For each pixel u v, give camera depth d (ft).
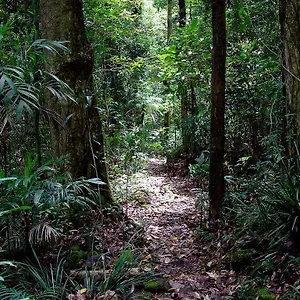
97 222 14.10
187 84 26.09
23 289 9.11
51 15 14.34
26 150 13.76
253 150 19.08
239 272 11.06
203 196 15.35
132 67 31.22
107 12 22.66
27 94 8.41
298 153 11.47
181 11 31.83
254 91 18.21
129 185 23.75
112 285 9.61
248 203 14.25
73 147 14.73
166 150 38.22
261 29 17.92
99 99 25.11
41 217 10.61
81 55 14.53
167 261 12.94
